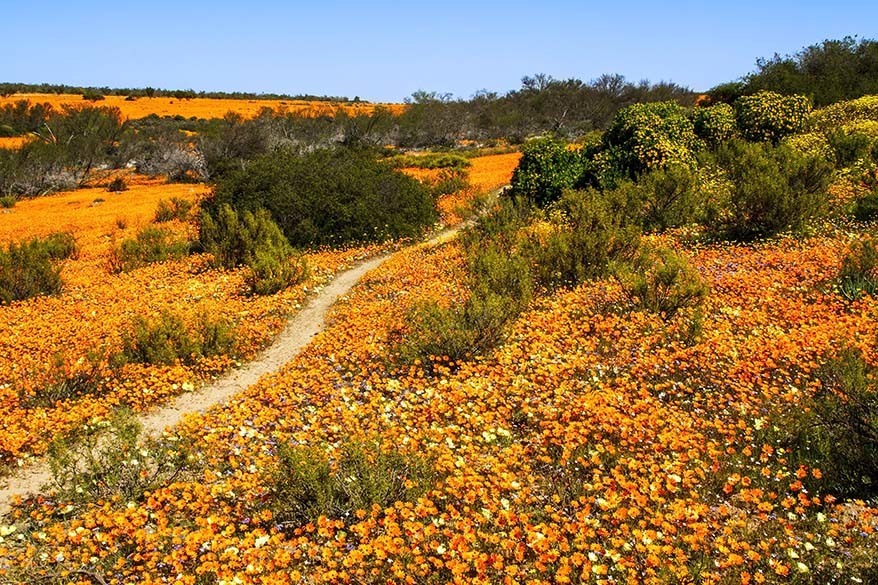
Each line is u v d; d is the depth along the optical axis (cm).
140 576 504
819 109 2567
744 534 473
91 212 3638
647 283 1025
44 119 7481
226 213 2066
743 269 1136
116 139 6438
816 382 650
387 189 2431
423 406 749
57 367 938
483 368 848
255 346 1205
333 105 11838
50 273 1677
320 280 1741
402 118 7156
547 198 2078
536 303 1130
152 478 662
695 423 641
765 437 605
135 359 1061
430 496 559
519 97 7869
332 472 590
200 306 1411
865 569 420
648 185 1641
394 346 988
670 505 486
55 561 530
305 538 503
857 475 515
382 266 1816
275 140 5706
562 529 476
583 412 668
